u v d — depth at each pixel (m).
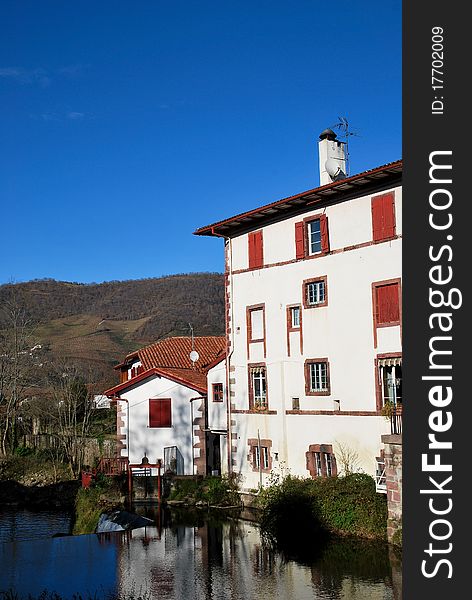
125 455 33.41
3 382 47.53
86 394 47.75
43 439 44.75
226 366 28.86
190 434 32.94
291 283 25.67
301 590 15.60
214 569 18.05
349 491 21.05
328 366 23.84
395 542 18.80
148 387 33.69
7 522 31.64
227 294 29.05
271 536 21.47
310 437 24.39
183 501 29.06
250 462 27.38
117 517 26.47
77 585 17.16
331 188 23.02
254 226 27.73
